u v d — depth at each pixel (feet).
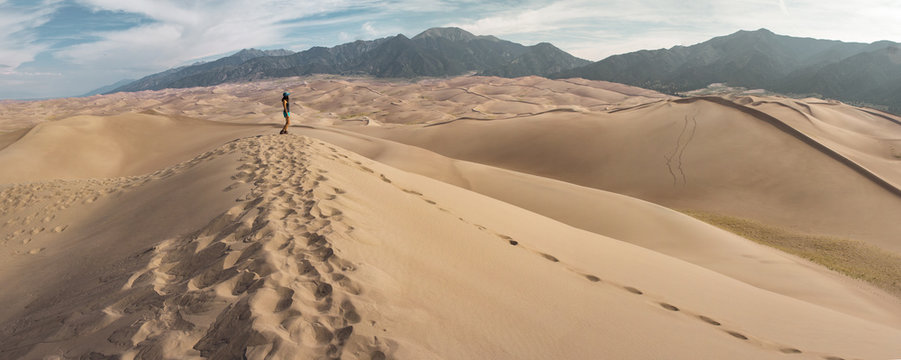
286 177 26.84
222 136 153.79
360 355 10.30
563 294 18.95
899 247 83.05
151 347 10.25
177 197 27.20
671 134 160.66
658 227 66.28
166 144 149.28
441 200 35.32
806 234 89.40
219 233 17.83
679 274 31.53
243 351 9.88
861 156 148.97
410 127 245.45
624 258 32.32
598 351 13.79
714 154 141.59
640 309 19.63
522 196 79.30
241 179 28.07
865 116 318.86
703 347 16.29
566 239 34.24
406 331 11.73
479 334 12.87
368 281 13.85
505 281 18.53
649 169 143.43
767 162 131.75
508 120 222.07
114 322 11.80
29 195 34.86
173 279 14.35
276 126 168.96
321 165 31.76
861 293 48.62
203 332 10.71
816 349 19.29
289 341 10.25
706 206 115.75
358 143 138.10
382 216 22.49
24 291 18.20
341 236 17.03
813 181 118.42
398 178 39.65
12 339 13.05
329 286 12.99
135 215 26.09
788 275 50.29
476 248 22.58
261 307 11.39
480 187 84.74
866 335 24.00
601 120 193.77
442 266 17.95
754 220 103.40
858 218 100.37
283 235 16.43
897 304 46.85
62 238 25.93
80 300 14.55
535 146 178.09
